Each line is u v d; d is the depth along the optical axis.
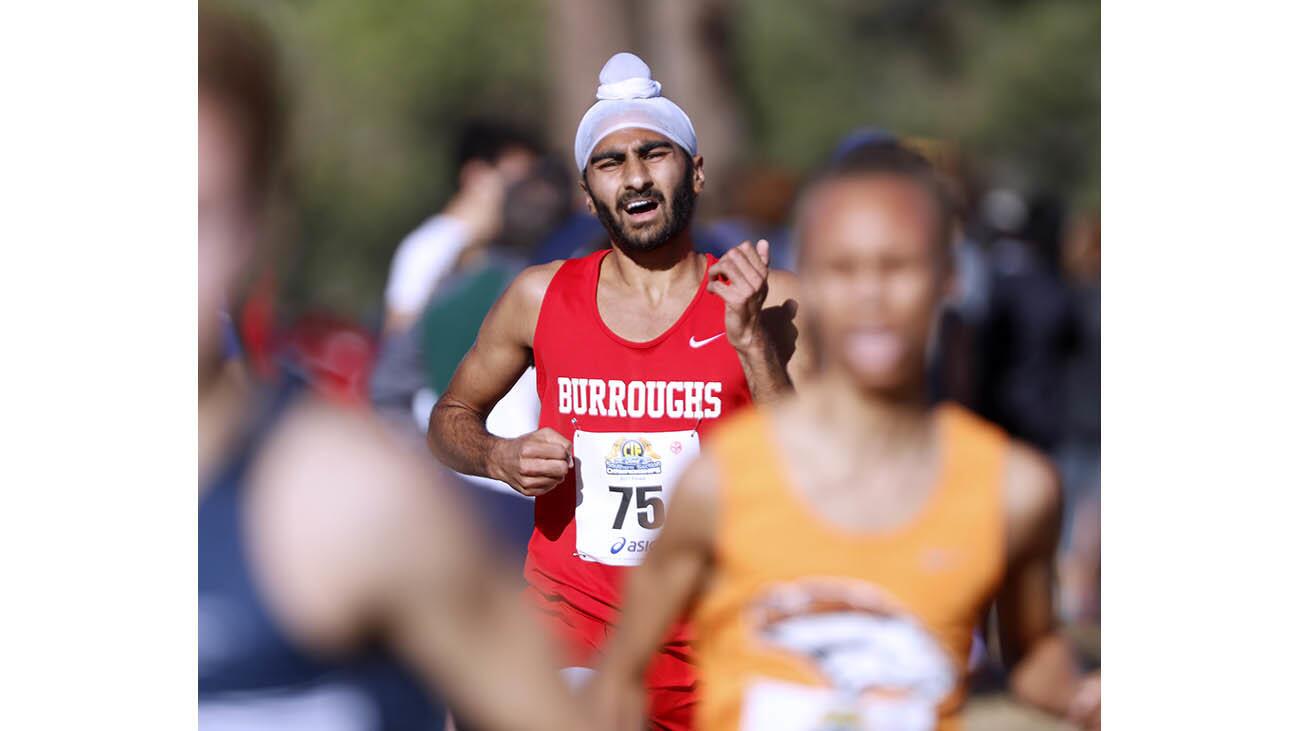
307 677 4.52
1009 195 16.58
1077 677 7.33
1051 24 60.69
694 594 7.22
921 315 6.87
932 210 6.83
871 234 6.81
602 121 9.74
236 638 4.48
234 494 4.54
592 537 9.84
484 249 13.87
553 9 34.09
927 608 6.90
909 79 59.31
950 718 7.04
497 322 10.43
